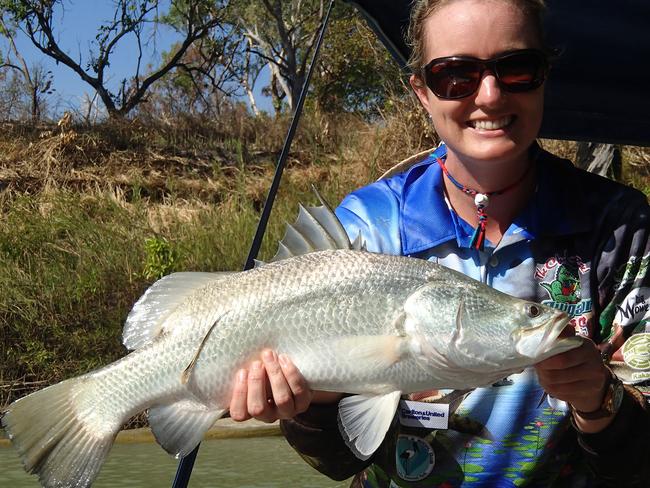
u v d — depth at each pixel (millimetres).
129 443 2814
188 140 6387
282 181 5496
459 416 915
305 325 819
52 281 3939
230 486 2176
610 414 837
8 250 4340
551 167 955
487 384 809
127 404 864
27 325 3754
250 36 12078
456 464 921
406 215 959
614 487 895
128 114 6973
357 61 9359
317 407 902
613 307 919
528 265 923
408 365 806
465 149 887
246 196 5340
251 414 820
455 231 938
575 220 923
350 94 9594
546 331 777
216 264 4250
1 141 5918
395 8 1148
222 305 846
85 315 3848
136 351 872
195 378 842
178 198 5543
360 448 799
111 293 3992
